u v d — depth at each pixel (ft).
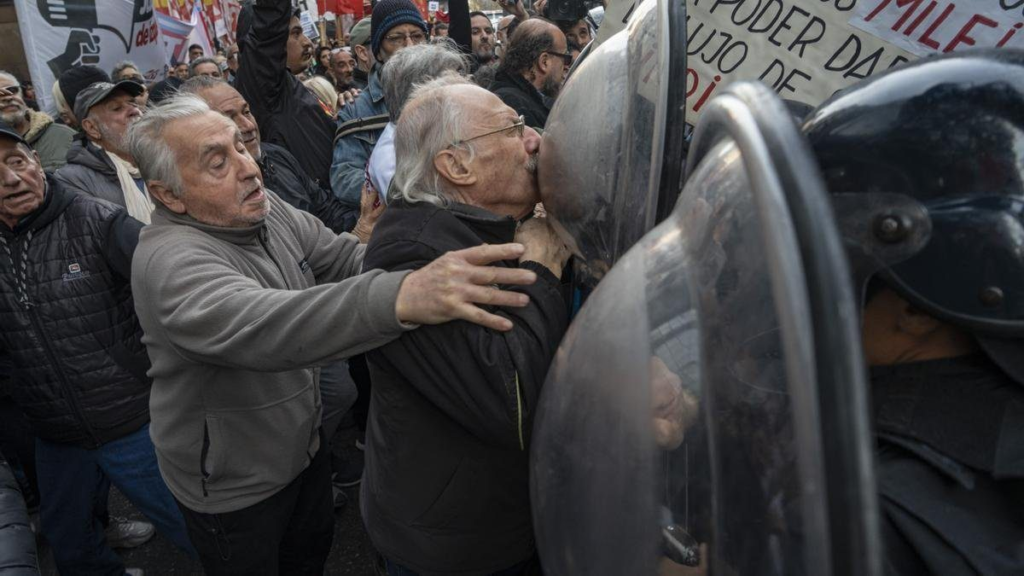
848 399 1.35
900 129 1.99
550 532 2.58
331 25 25.85
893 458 2.14
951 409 2.11
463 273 3.39
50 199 6.25
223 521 5.32
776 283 1.45
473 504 4.17
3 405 8.49
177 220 5.01
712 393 1.92
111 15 14.34
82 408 6.44
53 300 6.25
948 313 1.96
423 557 4.32
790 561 1.64
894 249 1.91
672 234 2.21
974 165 1.91
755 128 1.66
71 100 11.04
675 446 2.19
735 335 1.79
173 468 5.35
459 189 3.95
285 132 10.50
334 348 3.76
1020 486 2.05
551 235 4.00
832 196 2.04
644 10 3.45
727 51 4.83
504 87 9.60
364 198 7.75
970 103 1.95
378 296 3.55
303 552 6.45
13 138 5.96
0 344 6.59
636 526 2.16
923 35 4.39
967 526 1.98
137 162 4.88
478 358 3.50
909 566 2.02
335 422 8.12
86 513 7.02
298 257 5.90
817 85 4.64
